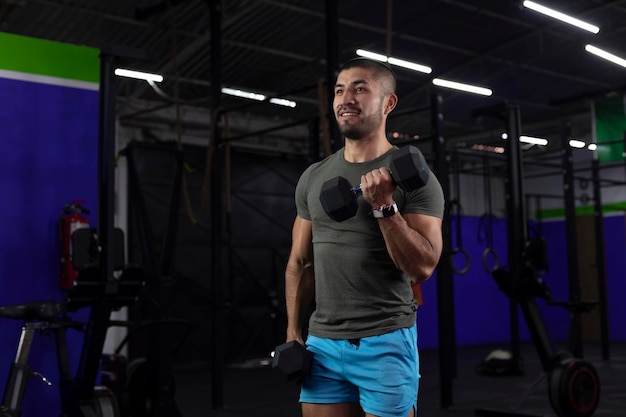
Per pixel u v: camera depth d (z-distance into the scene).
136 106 9.11
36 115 3.79
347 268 1.69
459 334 11.15
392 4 7.59
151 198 8.83
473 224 11.56
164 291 4.31
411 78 9.55
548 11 6.08
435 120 5.29
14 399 3.12
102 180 3.22
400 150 1.46
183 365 8.68
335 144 4.65
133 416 4.29
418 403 5.34
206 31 7.69
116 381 4.27
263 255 9.61
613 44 8.80
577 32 8.48
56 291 3.77
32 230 3.73
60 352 3.52
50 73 3.85
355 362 1.68
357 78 1.71
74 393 3.30
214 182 5.48
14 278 3.66
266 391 6.25
